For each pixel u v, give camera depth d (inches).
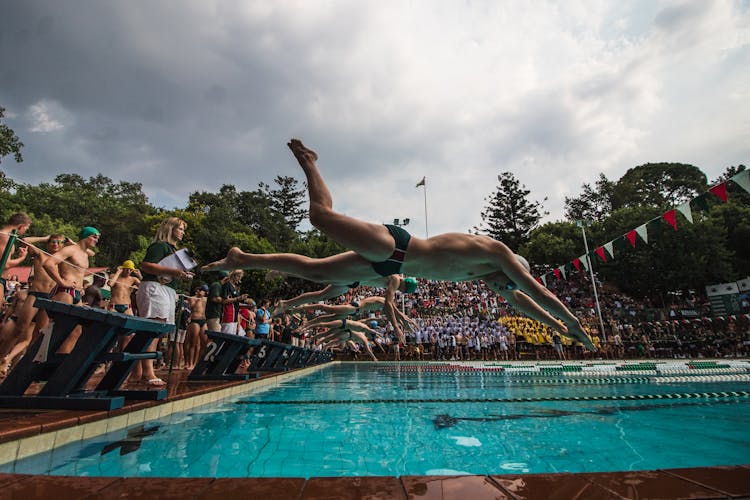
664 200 2358.5
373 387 303.6
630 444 117.5
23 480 66.0
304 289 1434.5
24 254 222.7
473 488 62.7
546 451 109.1
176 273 189.6
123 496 59.1
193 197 2177.7
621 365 572.1
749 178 354.3
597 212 2568.9
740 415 171.8
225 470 90.7
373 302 435.2
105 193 2940.5
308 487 63.5
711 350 876.6
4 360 195.3
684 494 58.3
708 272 1441.9
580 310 1262.3
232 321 329.4
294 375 396.5
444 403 211.5
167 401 161.8
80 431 113.6
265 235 2225.6
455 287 1430.9
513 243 2274.9
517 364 669.3
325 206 140.6
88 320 140.3
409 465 95.4
